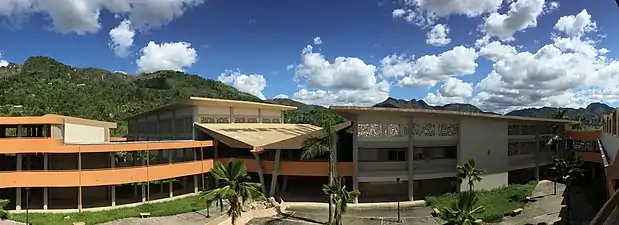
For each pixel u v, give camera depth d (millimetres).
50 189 52500
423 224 43875
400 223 44406
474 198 31984
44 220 42844
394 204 52344
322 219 46812
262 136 60188
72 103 120812
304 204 52906
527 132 68062
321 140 49344
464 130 56281
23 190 49469
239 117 69250
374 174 53062
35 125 47906
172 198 54094
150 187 60344
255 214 47844
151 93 153000
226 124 65438
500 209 47438
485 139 59094
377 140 52844
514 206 49219
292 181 64188
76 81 156875
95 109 119250
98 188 54344
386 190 57000
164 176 52594
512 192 57031
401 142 53312
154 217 45438
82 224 40688
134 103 136000
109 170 48000
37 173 46062
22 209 47250
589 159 65562
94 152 51656
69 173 46469
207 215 46406
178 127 67500
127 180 49125
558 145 74000
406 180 53750
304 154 49938
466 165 51938
